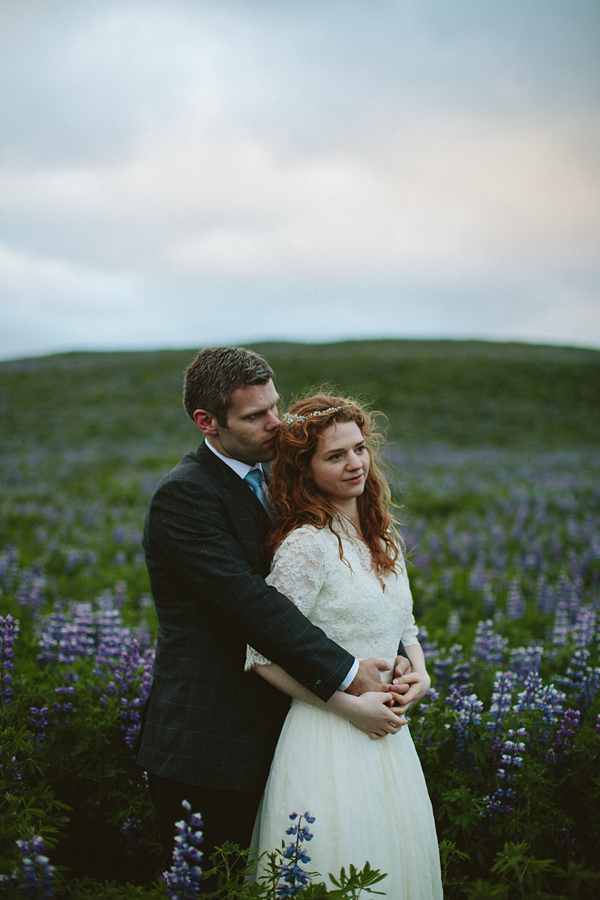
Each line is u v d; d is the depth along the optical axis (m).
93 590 8.56
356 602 2.91
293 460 3.01
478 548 10.80
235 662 2.98
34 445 26.92
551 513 14.16
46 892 2.16
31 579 8.62
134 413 33.97
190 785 2.88
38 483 18.45
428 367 41.38
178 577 2.93
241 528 3.00
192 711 2.92
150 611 7.28
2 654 3.71
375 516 3.21
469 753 3.40
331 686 2.77
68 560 9.95
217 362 2.98
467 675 4.27
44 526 13.05
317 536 2.90
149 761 3.00
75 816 3.40
